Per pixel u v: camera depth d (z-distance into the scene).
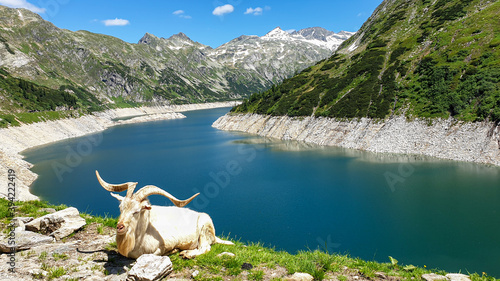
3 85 148.50
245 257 8.64
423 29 110.31
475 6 106.00
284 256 9.29
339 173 56.81
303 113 101.75
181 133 129.00
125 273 7.09
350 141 81.88
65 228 9.41
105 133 139.88
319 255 9.28
